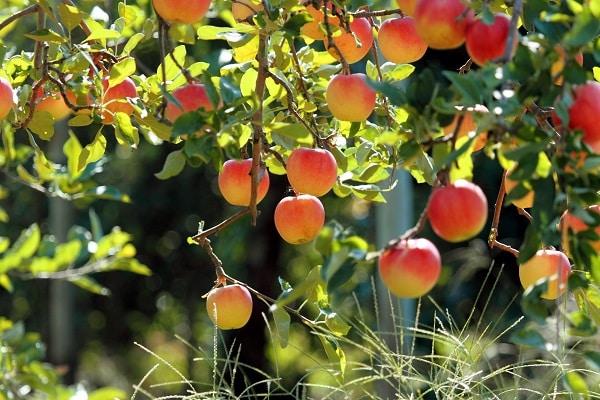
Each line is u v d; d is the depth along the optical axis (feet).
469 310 31.32
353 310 34.14
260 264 37.73
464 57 31.22
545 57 14.99
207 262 41.29
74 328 41.04
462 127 15.67
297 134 15.75
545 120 15.72
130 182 40.32
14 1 20.20
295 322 38.81
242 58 17.37
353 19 16.93
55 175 20.01
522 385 18.53
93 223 21.21
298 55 17.56
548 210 15.03
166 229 40.93
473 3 15.28
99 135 17.31
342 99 16.55
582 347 19.34
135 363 43.88
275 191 35.91
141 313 43.50
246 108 16.33
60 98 17.75
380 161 17.46
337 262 14.97
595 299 16.15
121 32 17.94
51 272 20.76
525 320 25.04
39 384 20.61
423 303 31.48
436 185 15.34
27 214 40.37
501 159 15.25
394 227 24.04
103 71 17.47
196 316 42.37
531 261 16.16
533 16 15.39
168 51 16.71
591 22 14.89
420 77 15.21
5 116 16.79
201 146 15.55
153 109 17.20
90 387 41.91
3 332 21.35
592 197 15.01
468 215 15.11
